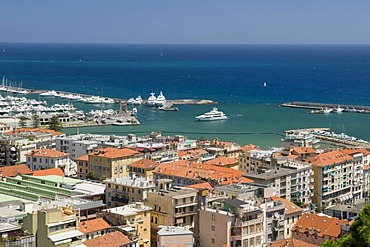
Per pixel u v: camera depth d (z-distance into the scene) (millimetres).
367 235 148875
